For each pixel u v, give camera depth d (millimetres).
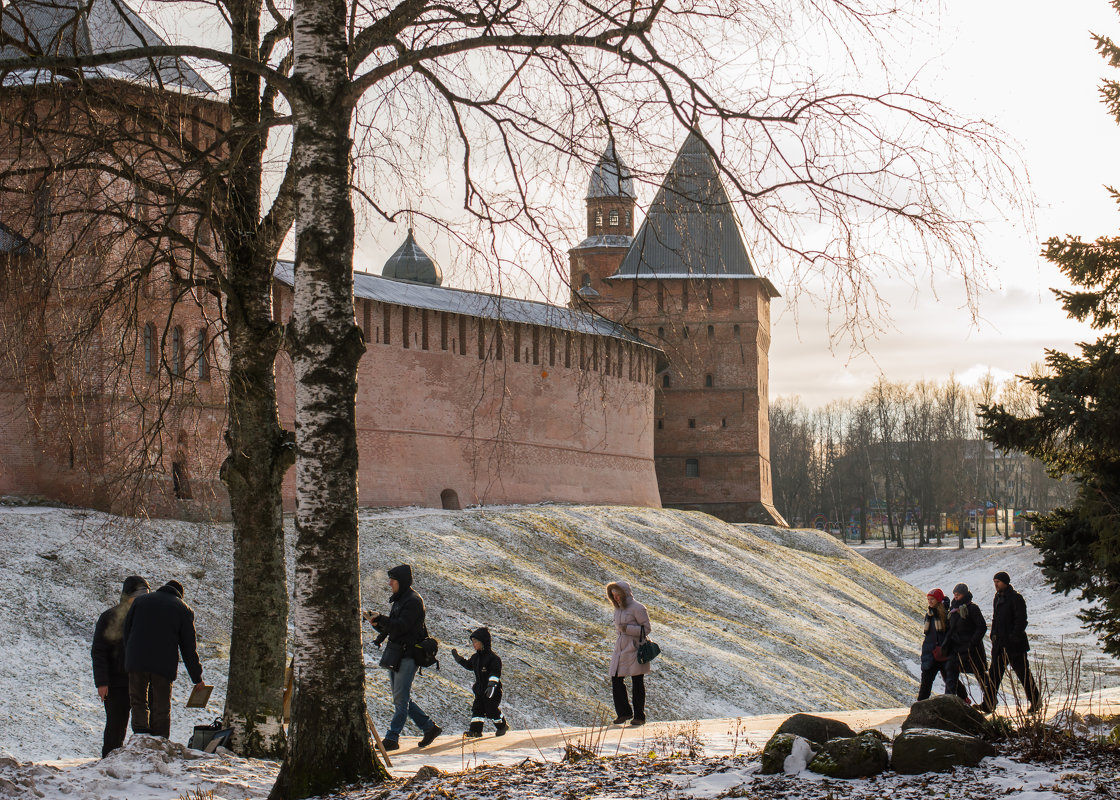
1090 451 13547
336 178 8688
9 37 10367
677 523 56156
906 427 101625
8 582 25516
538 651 30828
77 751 19219
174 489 25938
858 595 56375
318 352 8539
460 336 50688
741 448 74562
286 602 11492
